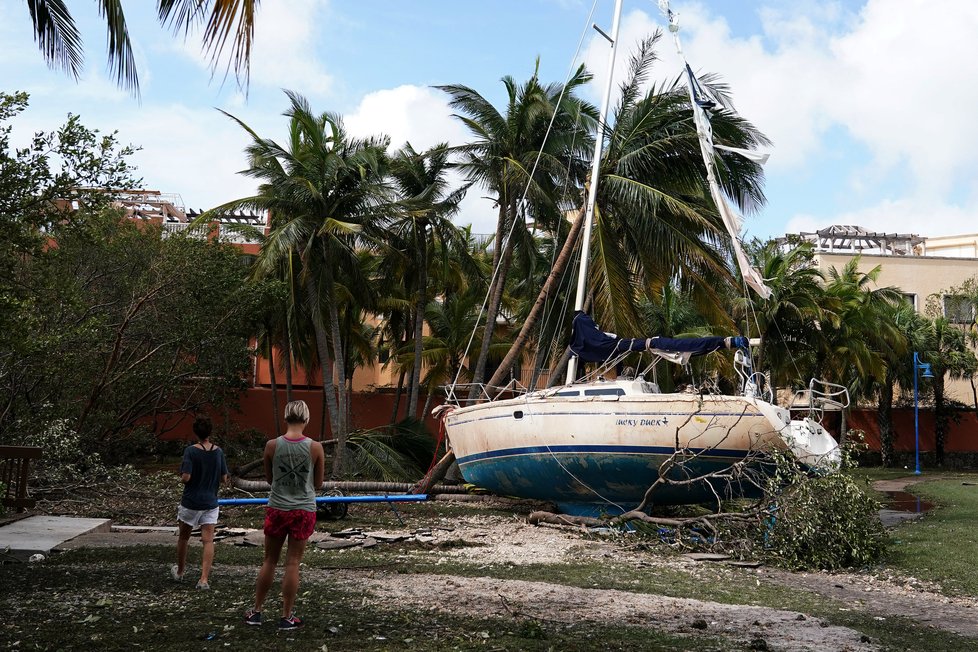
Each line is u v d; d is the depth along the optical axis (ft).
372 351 128.36
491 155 81.71
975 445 157.89
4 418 60.13
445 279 108.68
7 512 44.93
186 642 19.81
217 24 21.02
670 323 119.44
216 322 77.15
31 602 24.00
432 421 131.95
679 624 24.95
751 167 74.43
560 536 49.14
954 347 152.35
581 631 23.17
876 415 155.94
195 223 79.25
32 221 40.68
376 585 29.37
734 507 59.72
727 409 50.34
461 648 20.29
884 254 166.30
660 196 67.87
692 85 62.90
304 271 82.33
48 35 29.12
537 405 55.72
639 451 52.21
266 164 83.30
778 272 118.11
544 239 113.91
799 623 26.00
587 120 78.59
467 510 62.13
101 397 71.10
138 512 51.26
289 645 19.84
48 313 58.65
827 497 41.63
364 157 82.07
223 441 102.01
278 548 21.81
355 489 69.41
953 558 42.55
